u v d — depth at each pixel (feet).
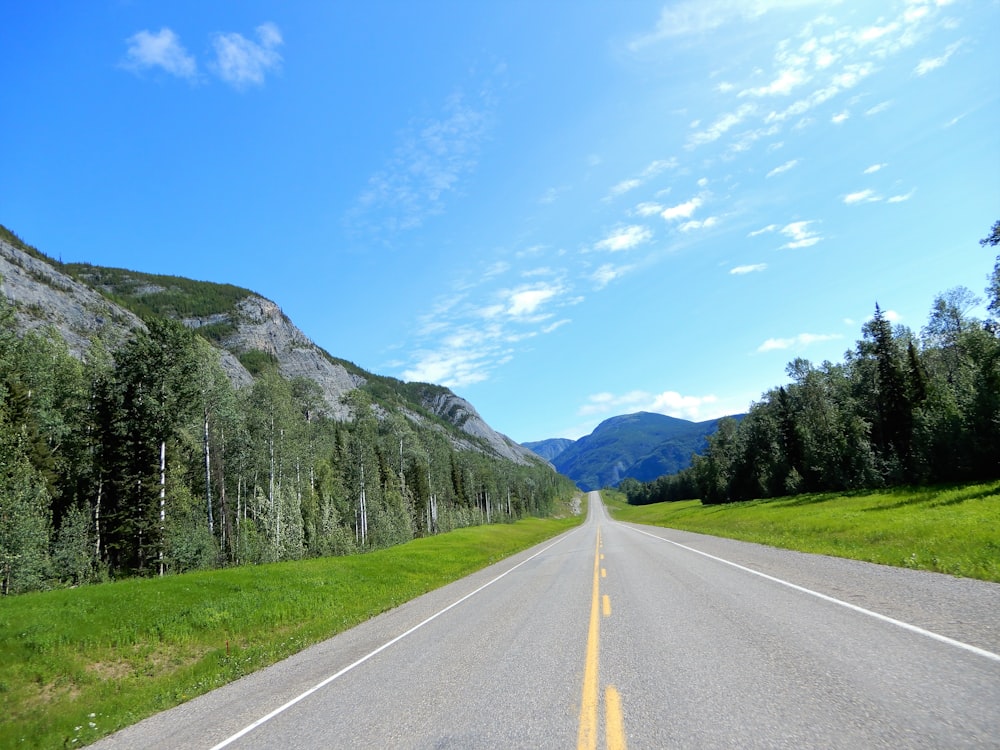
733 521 140.67
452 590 63.87
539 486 628.69
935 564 39.83
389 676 26.63
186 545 116.57
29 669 36.88
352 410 263.08
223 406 141.08
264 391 162.50
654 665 22.52
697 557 64.95
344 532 157.48
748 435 312.91
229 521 155.33
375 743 17.63
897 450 182.91
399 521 199.62
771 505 196.85
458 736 17.16
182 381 122.31
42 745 25.38
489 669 25.18
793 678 18.92
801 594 34.53
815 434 227.61
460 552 124.06
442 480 331.16
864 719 14.92
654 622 31.19
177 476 129.80
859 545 58.08
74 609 47.50
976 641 20.80
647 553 78.02
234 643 46.91
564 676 22.50
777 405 270.05
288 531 139.85
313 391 265.13
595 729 16.26
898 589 32.63
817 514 114.73
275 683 29.32
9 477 89.66
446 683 23.76
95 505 127.85
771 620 28.25
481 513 370.73
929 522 67.62
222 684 31.89
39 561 91.25
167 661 42.27
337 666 31.07
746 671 20.30
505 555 120.88
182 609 51.08
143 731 24.29
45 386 125.59
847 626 25.25
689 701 17.76
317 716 21.74
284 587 63.52
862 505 121.19
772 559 55.01
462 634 34.99
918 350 205.36
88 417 129.39
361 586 70.79
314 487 193.16
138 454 119.96
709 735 14.92
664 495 601.62
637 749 14.49
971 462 127.75
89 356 132.26
